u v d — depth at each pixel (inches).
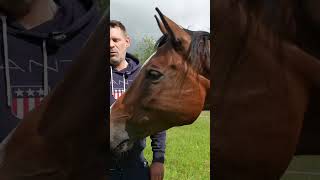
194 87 69.3
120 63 80.1
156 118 70.3
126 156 74.9
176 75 69.1
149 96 69.5
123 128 70.7
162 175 80.4
